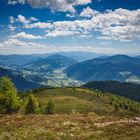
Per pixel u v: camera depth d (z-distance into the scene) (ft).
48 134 116.98
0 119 167.84
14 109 260.21
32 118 166.61
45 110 353.72
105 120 157.17
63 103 643.04
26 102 299.17
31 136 112.47
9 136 109.70
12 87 254.27
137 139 101.04
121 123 145.38
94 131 124.77
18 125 143.64
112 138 107.14
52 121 153.28
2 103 250.98
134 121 152.87
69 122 149.18
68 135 114.52
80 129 130.31
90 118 164.86
